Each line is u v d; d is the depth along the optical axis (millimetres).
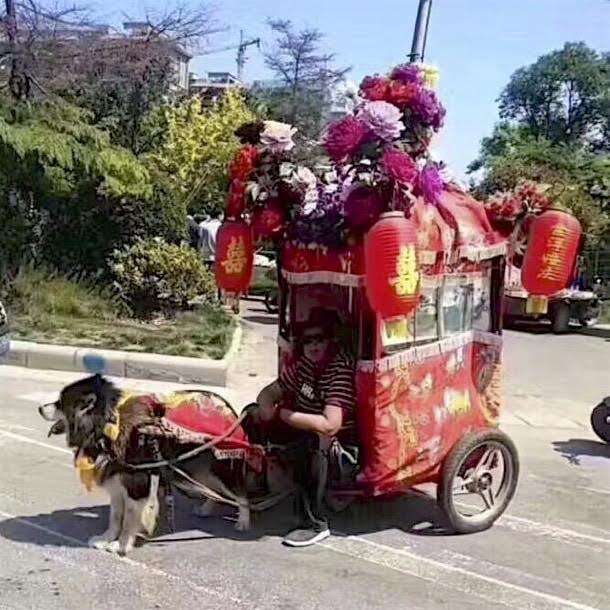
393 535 6078
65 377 10711
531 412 11000
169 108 26094
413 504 6672
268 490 5934
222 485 5746
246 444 5652
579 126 68500
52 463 7316
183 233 16547
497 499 6320
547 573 5613
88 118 18344
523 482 7664
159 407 5496
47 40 17094
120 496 5523
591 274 22266
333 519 6297
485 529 6273
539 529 6434
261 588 5121
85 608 4773
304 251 5762
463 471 6121
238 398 10312
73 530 5855
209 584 5141
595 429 9133
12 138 14133
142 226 15734
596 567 5766
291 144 5738
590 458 8719
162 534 5848
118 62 20531
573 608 5117
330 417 5492
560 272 5949
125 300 14812
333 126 5250
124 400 5434
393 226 5043
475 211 6133
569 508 7004
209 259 19000
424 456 5855
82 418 5273
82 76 18844
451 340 5984
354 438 5730
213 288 15266
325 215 5473
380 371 5555
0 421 8570
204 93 32531
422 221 5613
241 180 5867
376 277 5078
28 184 15102
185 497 6332
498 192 6500
